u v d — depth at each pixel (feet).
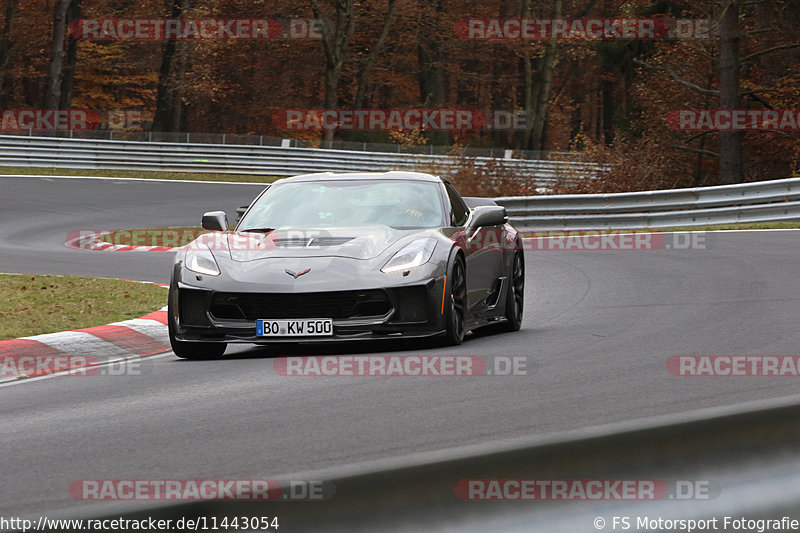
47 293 137.18
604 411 57.36
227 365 84.02
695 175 441.27
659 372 70.64
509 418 55.98
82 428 58.03
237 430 55.21
